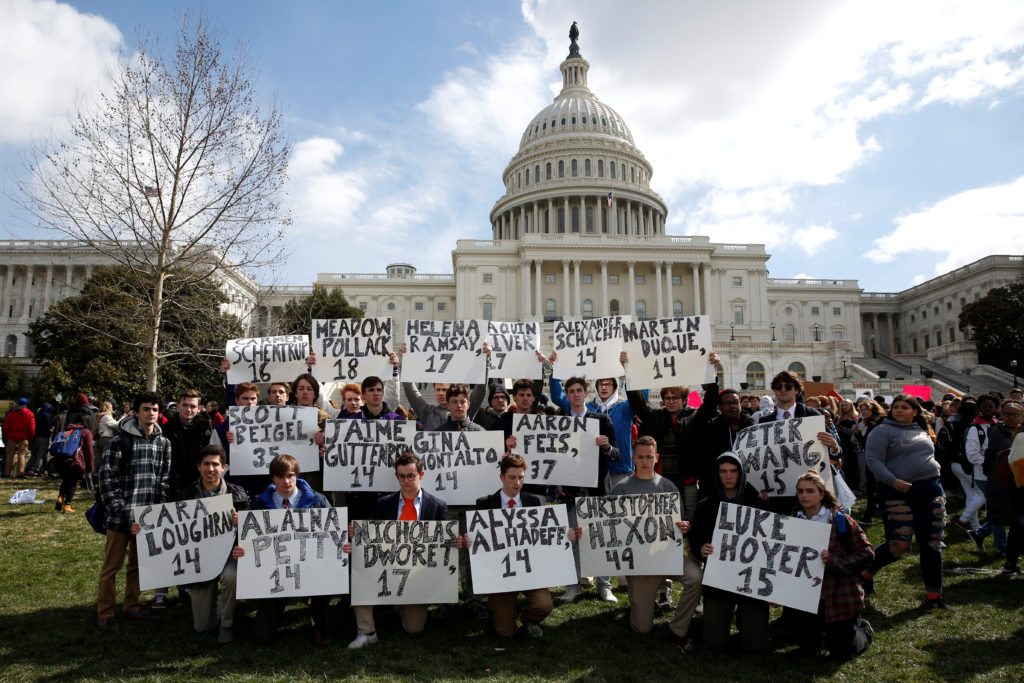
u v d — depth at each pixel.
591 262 91.06
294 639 7.95
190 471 9.61
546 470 9.58
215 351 25.25
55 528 13.43
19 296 81.94
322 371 11.02
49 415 22.61
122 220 20.14
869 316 116.00
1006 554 10.87
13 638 7.86
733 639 8.08
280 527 7.90
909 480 9.04
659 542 8.23
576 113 117.06
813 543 7.51
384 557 8.00
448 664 7.21
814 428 8.74
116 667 7.06
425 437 9.38
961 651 7.50
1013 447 9.86
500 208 112.50
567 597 9.58
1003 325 74.19
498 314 91.31
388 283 100.62
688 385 10.03
